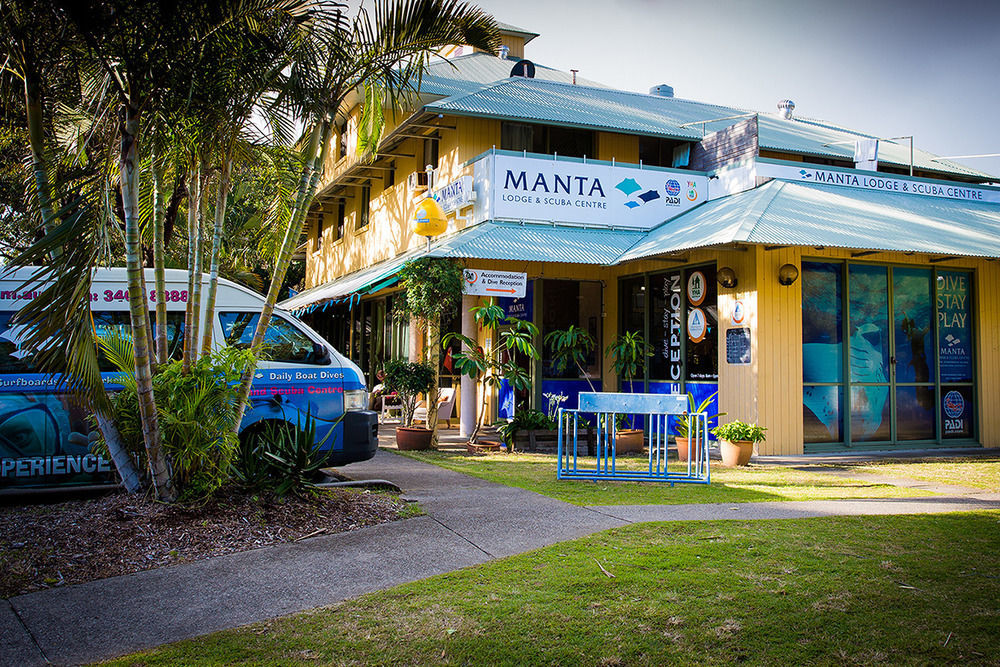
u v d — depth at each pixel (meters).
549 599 4.78
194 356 7.09
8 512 7.05
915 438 13.31
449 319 13.85
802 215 12.50
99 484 7.76
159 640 4.29
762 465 11.04
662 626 4.32
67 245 6.06
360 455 8.95
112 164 7.00
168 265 14.24
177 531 6.27
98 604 4.88
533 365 14.67
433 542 6.27
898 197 15.19
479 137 15.69
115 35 6.18
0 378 7.62
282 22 6.97
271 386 8.66
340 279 23.03
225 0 6.37
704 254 13.07
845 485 9.24
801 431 12.16
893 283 13.25
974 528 6.68
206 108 6.76
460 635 4.23
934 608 4.59
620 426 13.30
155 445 6.60
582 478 9.38
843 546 6.03
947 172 18.58
